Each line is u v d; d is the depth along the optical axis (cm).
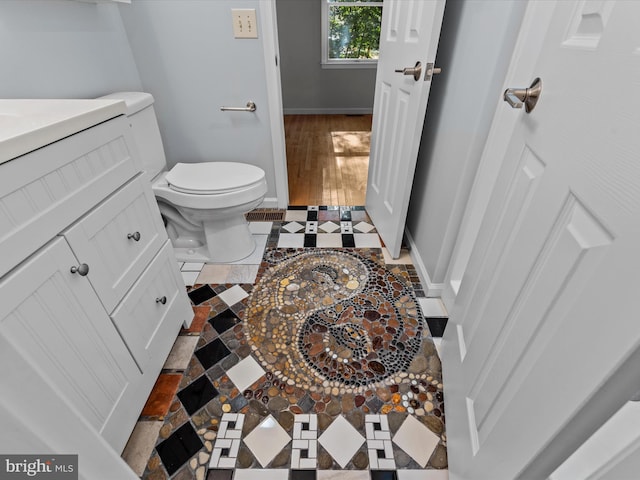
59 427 39
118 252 84
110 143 81
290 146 343
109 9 144
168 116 181
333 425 100
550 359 47
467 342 89
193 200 144
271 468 90
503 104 95
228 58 166
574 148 49
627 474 33
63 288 67
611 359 36
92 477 45
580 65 49
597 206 42
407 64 133
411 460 92
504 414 59
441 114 129
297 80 432
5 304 55
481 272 83
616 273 37
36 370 36
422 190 155
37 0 107
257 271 163
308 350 123
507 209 72
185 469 90
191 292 149
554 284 50
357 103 452
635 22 38
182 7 153
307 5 383
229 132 188
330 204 227
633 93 38
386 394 108
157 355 105
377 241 186
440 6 105
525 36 83
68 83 122
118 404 85
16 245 57
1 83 98
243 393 108
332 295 148
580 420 40
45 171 62
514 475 52
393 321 135
